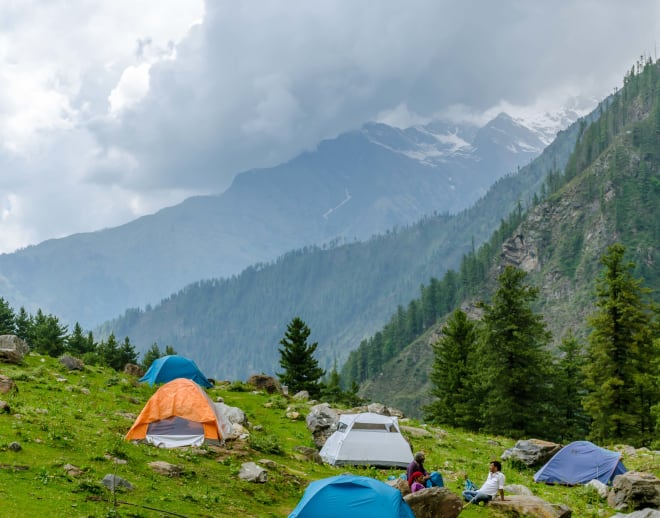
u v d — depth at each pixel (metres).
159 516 15.72
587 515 23.97
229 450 23.56
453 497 18.61
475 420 69.25
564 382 77.06
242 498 18.92
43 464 17.42
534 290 60.41
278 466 22.86
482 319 61.19
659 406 56.00
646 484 24.67
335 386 106.56
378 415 29.55
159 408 23.64
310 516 16.53
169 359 43.62
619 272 59.72
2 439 18.61
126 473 18.42
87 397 30.80
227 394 43.91
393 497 16.83
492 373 60.12
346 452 27.92
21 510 14.01
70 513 14.49
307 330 79.19
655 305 59.16
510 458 34.09
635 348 57.59
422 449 34.28
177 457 21.48
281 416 38.25
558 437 66.50
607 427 59.12
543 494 26.88
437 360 79.00
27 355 41.31
